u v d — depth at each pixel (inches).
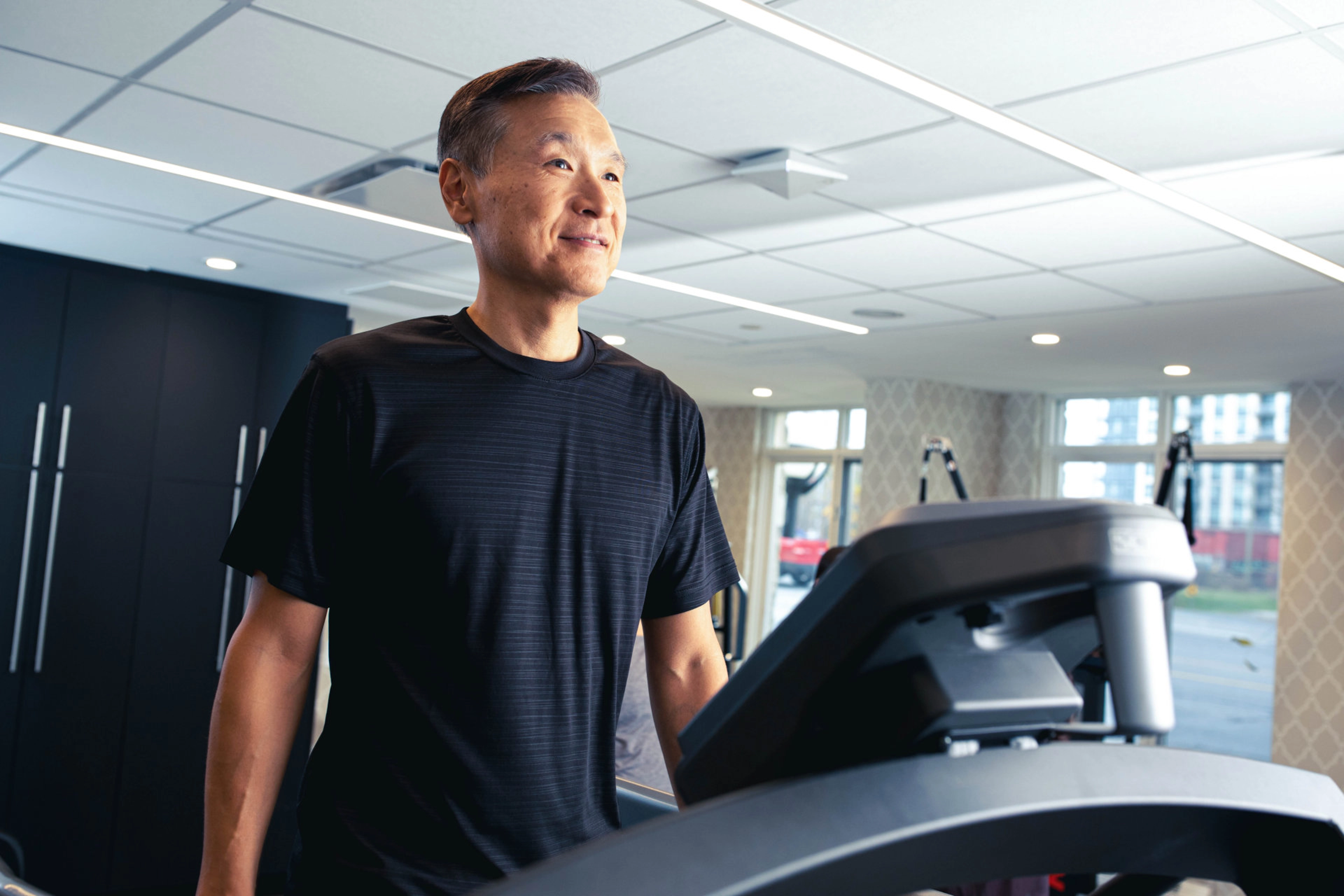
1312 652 241.9
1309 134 102.3
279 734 36.3
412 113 110.0
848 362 269.1
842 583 18.3
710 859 16.1
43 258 188.7
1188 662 273.0
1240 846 22.4
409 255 178.1
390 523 35.6
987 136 108.1
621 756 74.1
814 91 99.2
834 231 147.4
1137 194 123.5
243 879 35.1
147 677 193.2
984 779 19.0
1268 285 161.3
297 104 109.6
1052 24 83.3
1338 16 79.0
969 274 166.9
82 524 189.3
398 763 34.7
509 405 36.9
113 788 188.7
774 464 386.9
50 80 107.2
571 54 93.4
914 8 81.7
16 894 39.9
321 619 37.2
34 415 186.2
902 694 19.1
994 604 18.9
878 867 17.7
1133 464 290.7
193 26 92.5
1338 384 243.8
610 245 37.6
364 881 33.9
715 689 40.9
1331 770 236.1
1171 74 90.9
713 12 84.1
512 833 34.9
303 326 218.8
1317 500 245.0
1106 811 19.9
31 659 183.0
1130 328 200.5
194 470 201.9
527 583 36.1
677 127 110.2
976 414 303.4
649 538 39.4
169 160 132.0
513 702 35.2
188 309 204.2
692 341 252.2
